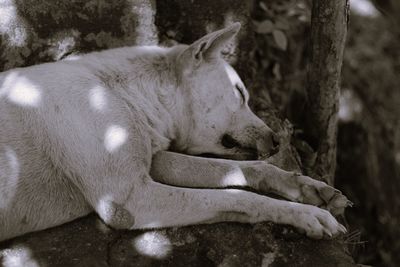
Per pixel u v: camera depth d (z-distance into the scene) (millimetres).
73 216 4414
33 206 4281
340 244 4457
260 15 7156
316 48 5648
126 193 4227
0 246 4273
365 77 7332
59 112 4277
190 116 4758
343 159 7340
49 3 5246
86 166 4230
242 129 4852
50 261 4199
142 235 4340
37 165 4273
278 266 4246
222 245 4309
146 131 4508
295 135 6012
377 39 7492
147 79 4660
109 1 5406
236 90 4820
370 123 7301
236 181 4625
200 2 5809
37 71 4445
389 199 7410
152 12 5590
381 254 7418
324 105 5828
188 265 4223
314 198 4566
